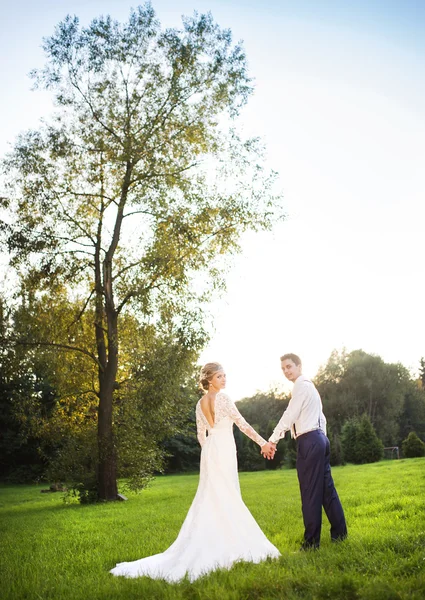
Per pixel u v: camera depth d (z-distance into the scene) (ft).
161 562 18.45
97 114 61.93
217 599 13.57
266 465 144.05
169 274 57.77
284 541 22.27
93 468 62.39
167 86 61.77
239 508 19.40
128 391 63.57
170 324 58.44
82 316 63.00
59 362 62.34
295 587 14.35
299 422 20.52
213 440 20.25
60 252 59.16
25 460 138.92
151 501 56.49
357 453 118.73
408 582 13.57
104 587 15.71
